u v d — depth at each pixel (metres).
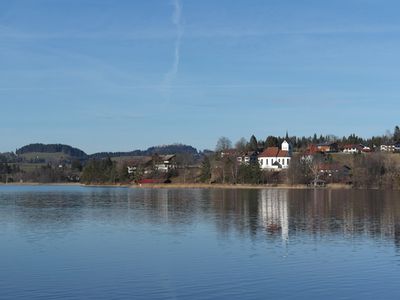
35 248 56.75
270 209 108.06
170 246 57.84
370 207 111.31
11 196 175.12
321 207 112.19
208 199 145.00
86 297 37.31
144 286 40.19
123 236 65.94
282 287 39.81
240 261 49.16
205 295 37.72
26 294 38.12
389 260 49.53
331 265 47.31
